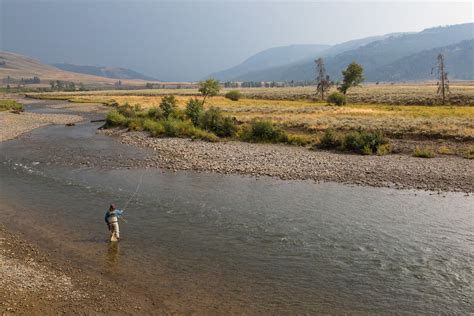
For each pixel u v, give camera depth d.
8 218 21.58
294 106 97.06
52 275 14.82
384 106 97.06
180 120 62.97
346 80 131.62
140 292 13.72
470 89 137.00
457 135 45.66
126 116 74.19
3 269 15.11
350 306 13.05
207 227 20.28
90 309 12.55
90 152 43.03
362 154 40.34
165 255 16.86
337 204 24.38
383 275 15.15
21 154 41.94
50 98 169.88
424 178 30.53
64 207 23.64
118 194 26.56
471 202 24.78
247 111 83.06
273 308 12.86
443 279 14.81
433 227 20.36
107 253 16.98
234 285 14.34
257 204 24.28
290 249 17.56
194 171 33.88
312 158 38.19
